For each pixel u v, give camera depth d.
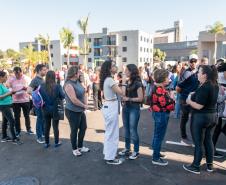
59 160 4.72
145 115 8.34
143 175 4.08
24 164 4.58
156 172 4.17
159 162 4.43
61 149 5.28
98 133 6.38
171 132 6.29
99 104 9.62
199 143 4.00
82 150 5.10
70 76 4.66
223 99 4.50
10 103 5.54
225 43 44.16
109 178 4.01
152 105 4.28
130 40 57.62
